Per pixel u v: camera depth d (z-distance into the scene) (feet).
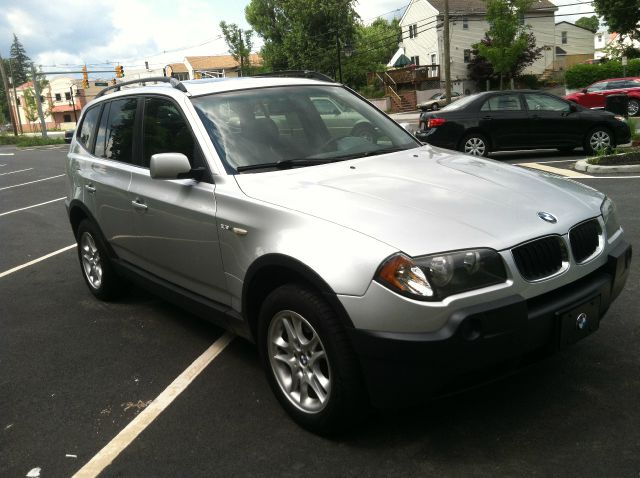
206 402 11.57
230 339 14.62
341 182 10.97
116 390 12.39
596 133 42.93
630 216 23.11
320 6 177.88
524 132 42.80
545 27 182.39
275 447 9.87
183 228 12.46
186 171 11.66
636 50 139.64
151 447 10.19
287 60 192.54
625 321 13.52
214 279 12.03
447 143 43.04
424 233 8.90
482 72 163.63
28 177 61.00
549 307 9.12
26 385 12.94
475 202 9.95
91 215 16.72
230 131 12.46
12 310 18.07
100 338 15.29
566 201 10.49
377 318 8.59
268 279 10.72
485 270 8.71
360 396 9.26
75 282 20.58
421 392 8.63
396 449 9.50
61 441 10.62
